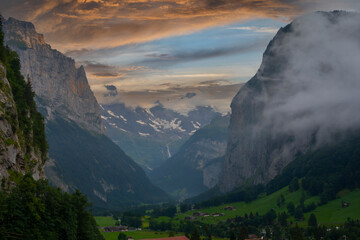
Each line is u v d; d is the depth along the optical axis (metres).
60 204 144.00
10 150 129.75
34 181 135.50
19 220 121.25
